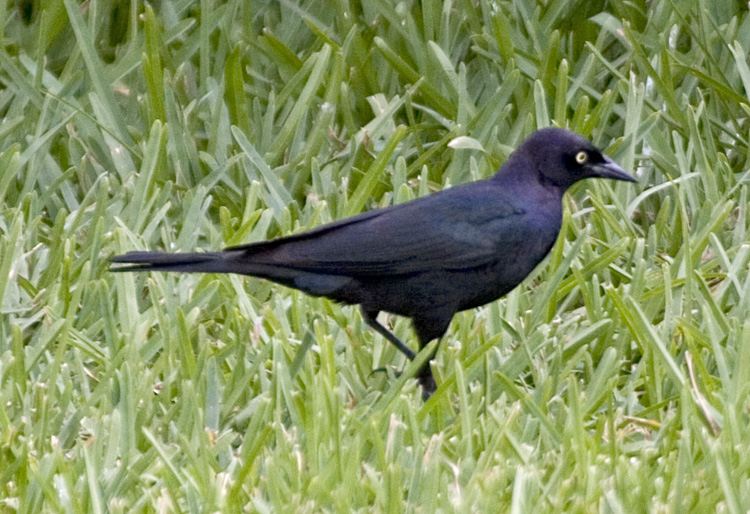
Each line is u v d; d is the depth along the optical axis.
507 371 9.65
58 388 9.47
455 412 9.44
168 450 8.42
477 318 10.61
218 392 9.05
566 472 8.12
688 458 7.90
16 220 10.57
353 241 9.56
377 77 14.16
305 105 13.03
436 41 14.33
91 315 10.43
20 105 13.33
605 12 14.30
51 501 7.57
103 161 12.95
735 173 12.95
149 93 12.99
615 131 13.55
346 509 7.51
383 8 14.05
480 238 9.77
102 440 8.48
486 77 13.95
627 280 11.12
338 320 10.45
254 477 7.99
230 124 13.37
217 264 9.35
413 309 9.84
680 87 13.95
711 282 11.08
